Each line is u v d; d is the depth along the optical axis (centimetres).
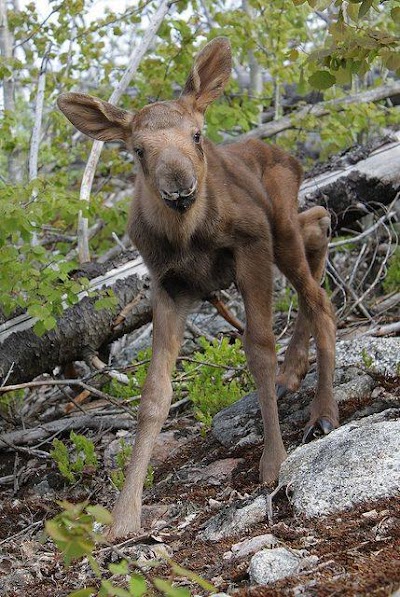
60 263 1180
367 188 1432
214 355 1234
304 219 1196
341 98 1703
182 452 1086
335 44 916
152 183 935
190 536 833
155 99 1698
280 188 1105
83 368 1531
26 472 1167
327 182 1428
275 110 1847
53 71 1745
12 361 1260
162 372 963
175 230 969
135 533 862
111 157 1698
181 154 898
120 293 1304
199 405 1205
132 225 1012
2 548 930
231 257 1016
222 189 984
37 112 1559
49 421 1346
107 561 813
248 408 1107
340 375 1076
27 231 1172
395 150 1445
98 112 1028
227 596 657
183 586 710
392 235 1606
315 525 747
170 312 1006
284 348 1323
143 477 903
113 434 1229
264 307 988
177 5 1642
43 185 1271
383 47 913
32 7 1620
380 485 764
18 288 1223
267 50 1716
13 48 1645
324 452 827
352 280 1488
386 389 1042
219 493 945
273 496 830
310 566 672
